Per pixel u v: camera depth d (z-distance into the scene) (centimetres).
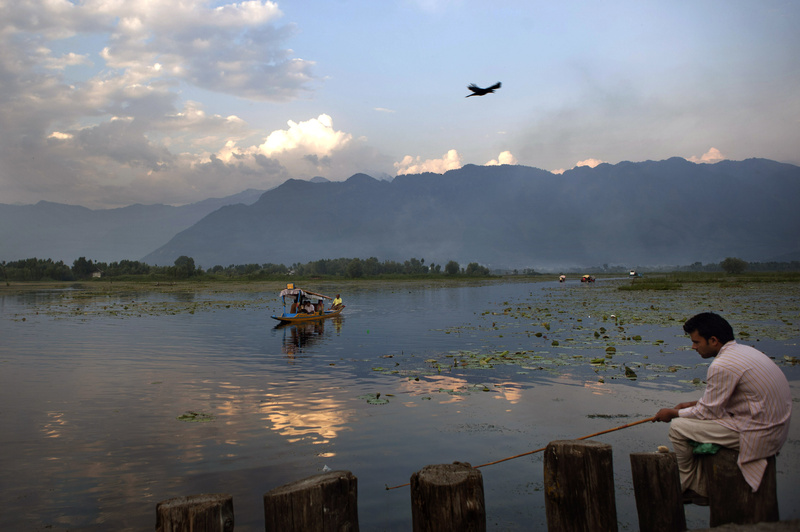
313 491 388
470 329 2272
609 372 1293
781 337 1748
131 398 1102
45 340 2044
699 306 3167
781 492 580
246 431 865
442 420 909
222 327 2497
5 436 849
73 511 588
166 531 370
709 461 449
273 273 14538
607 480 418
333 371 1382
